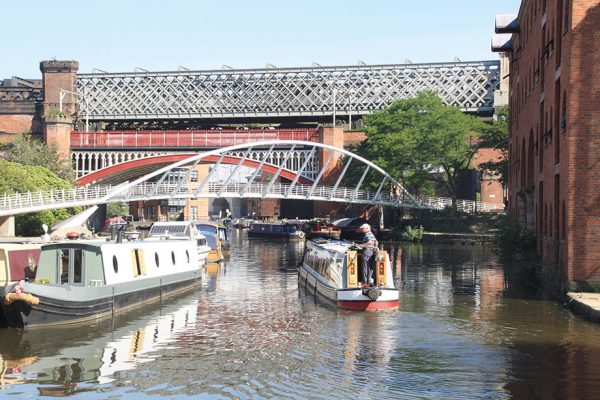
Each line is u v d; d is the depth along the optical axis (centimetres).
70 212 8325
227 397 1970
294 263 5634
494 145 8669
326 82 11650
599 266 3139
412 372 2178
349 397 1950
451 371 2186
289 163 10638
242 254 6550
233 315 3142
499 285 4128
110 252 3144
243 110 11806
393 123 8700
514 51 6419
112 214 12788
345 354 2412
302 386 2058
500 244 5244
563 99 3419
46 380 2138
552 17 3862
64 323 2850
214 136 10506
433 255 6259
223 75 11900
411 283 4250
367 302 3222
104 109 12069
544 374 2142
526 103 5391
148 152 10556
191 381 2117
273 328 2850
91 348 2508
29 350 2470
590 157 3133
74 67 11956
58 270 3005
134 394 2006
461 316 3070
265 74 11838
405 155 8581
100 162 10962
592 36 3128
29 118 12000
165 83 11994
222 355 2411
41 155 9812
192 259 4084
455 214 8506
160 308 3331
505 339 2614
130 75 12000
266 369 2228
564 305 3212
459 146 8450
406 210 10312
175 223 5247
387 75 11588
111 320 3006
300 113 11712
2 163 7650
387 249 6988
